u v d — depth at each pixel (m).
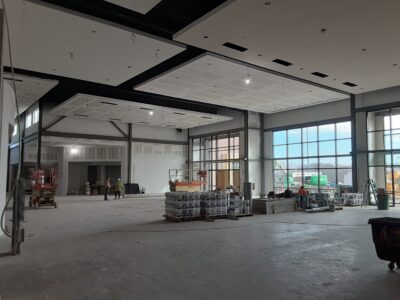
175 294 3.84
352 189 16.02
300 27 8.15
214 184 23.67
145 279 4.41
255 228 8.70
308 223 9.62
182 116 20.11
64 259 5.50
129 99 18.56
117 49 10.03
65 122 20.55
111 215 11.49
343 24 8.01
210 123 22.94
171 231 8.24
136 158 23.53
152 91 14.85
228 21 7.80
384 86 13.87
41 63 11.30
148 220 10.25
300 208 13.16
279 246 6.46
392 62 10.81
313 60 10.59
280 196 14.06
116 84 14.24
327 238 7.27
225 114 22.53
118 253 5.91
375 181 15.42
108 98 15.62
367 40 8.98
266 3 6.97
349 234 7.76
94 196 22.03
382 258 4.91
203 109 21.94
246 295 3.80
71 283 4.27
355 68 11.41
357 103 15.92
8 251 6.03
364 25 8.06
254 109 18.98
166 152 25.12
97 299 3.71
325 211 12.88
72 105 16.89
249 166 20.69
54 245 6.61
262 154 21.31
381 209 13.38
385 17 7.65
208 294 3.84
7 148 7.65
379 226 4.95
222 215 10.58
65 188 23.77
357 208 14.09
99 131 21.98
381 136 15.30
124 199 19.27
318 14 7.49
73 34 8.92
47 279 4.44
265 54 10.01
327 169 17.62
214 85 13.73
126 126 23.27
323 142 17.89
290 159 19.66
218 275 4.57
